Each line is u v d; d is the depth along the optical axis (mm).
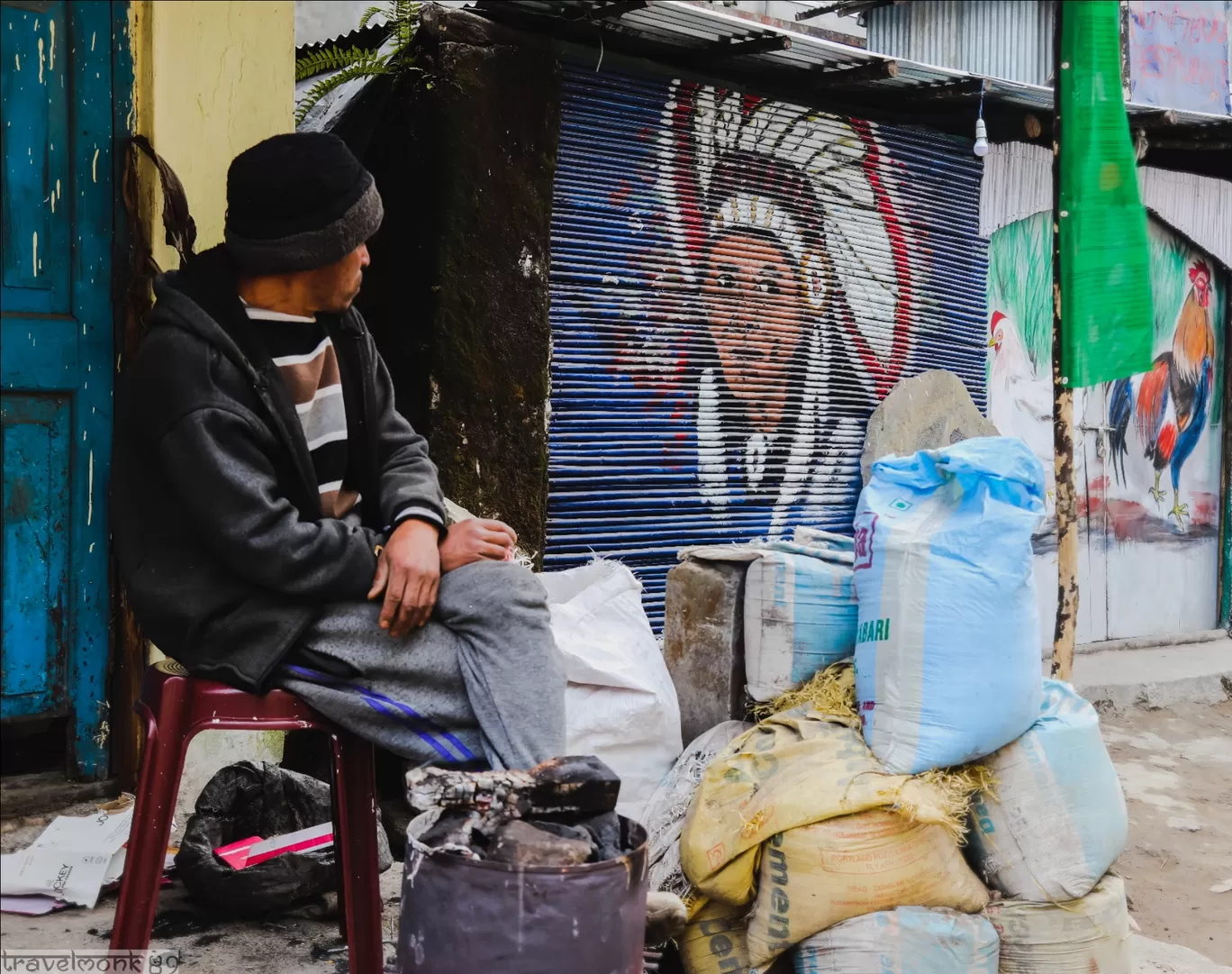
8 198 2633
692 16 4027
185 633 1940
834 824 2363
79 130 2738
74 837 2555
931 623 2459
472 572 2045
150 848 1901
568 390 4344
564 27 4133
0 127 2617
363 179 2061
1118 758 5020
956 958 2344
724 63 4625
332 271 2078
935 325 5688
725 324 4824
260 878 2445
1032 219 6289
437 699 2006
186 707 1940
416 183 3928
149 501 1991
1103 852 2531
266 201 1985
